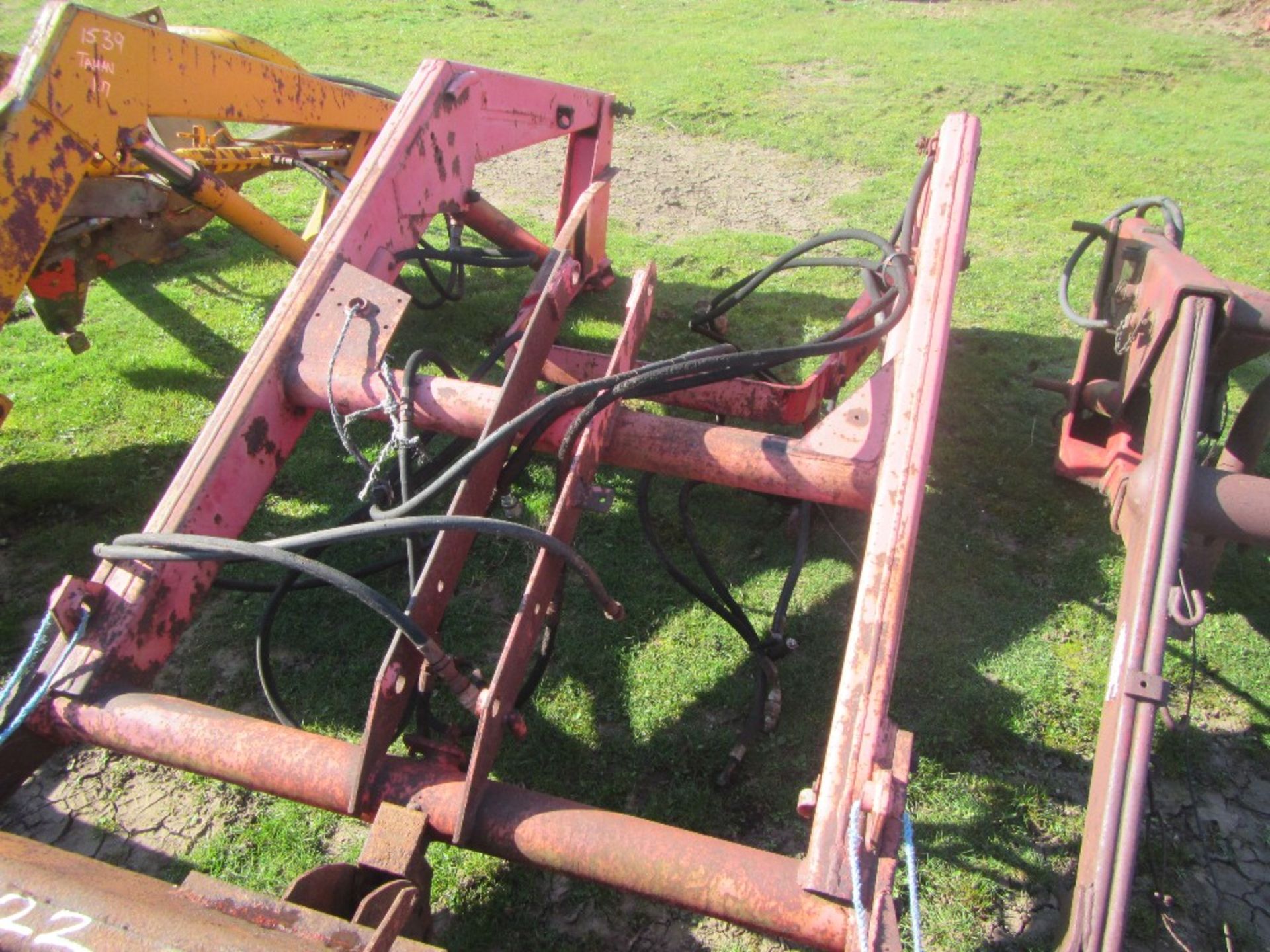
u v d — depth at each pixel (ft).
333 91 15.48
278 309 9.93
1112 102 32.91
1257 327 9.35
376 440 15.19
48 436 15.01
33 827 9.61
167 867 9.29
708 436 9.96
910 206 12.85
